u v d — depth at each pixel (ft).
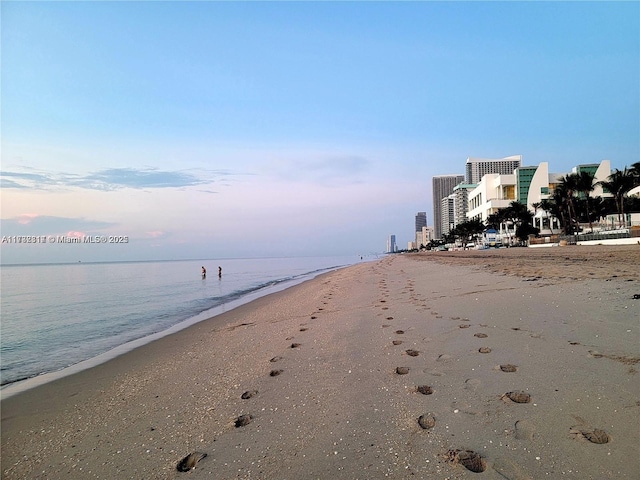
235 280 127.75
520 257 97.81
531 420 10.55
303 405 13.53
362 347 19.93
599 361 13.84
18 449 13.51
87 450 12.58
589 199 231.30
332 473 9.20
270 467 9.79
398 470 9.04
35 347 33.88
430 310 27.20
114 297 76.54
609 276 31.94
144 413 15.25
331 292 51.72
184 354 25.64
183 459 10.90
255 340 26.23
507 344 17.17
